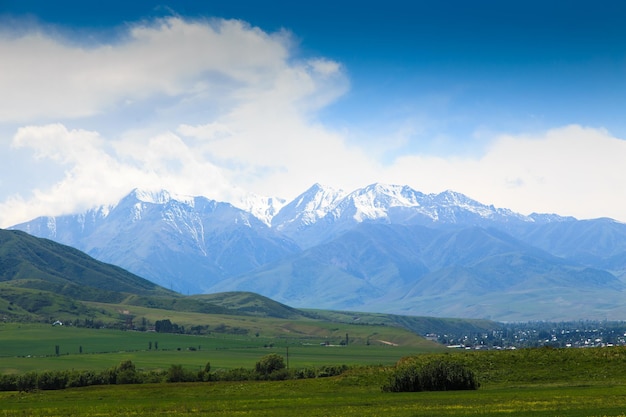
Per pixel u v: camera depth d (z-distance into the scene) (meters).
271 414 101.31
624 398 108.19
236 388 150.62
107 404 125.56
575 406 100.38
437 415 94.69
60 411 113.31
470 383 132.12
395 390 132.88
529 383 135.25
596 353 151.38
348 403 113.31
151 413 107.12
